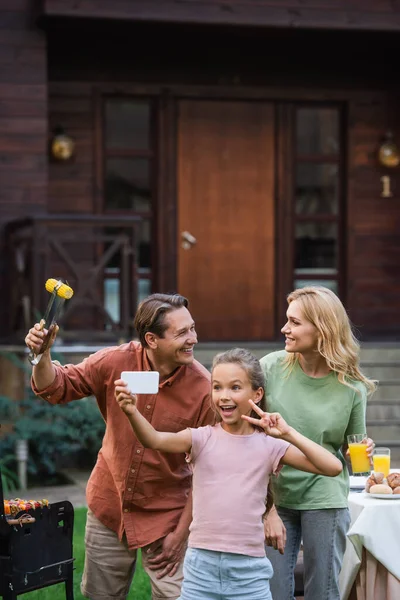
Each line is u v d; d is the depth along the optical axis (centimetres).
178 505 421
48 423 930
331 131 1301
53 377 414
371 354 1094
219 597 378
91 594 436
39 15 1102
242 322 1281
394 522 470
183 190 1264
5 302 1126
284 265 1287
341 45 1252
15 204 1124
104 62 1232
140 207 1261
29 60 1124
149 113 1259
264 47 1262
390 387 1063
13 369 973
